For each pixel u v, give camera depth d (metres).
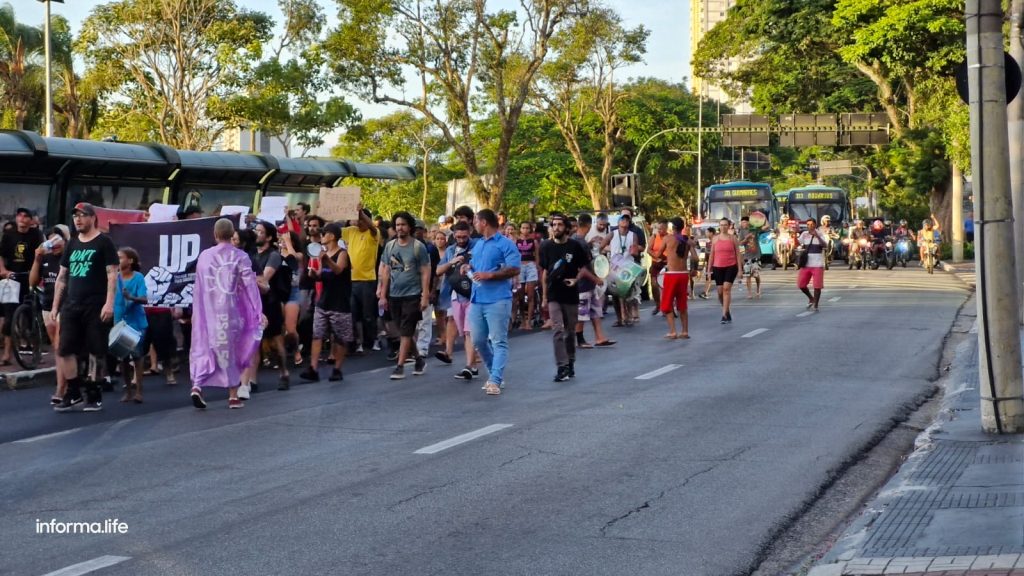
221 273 12.46
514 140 82.44
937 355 16.52
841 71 57.78
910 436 10.45
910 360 15.96
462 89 47.03
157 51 40.84
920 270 47.47
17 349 15.62
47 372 15.48
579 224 18.94
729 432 10.48
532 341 19.95
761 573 6.33
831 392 12.98
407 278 14.83
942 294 30.00
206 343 12.44
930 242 44.72
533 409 12.02
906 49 45.31
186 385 14.85
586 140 86.12
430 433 10.63
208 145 42.31
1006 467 8.27
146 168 22.66
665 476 8.65
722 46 58.94
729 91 63.06
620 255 21.83
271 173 25.38
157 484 8.59
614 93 72.44
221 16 41.94
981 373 9.88
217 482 8.62
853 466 9.12
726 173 93.50
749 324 22.06
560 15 48.09
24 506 7.94
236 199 25.22
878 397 12.60
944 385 13.58
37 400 13.69
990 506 7.05
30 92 48.38
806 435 10.33
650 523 7.29
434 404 12.55
